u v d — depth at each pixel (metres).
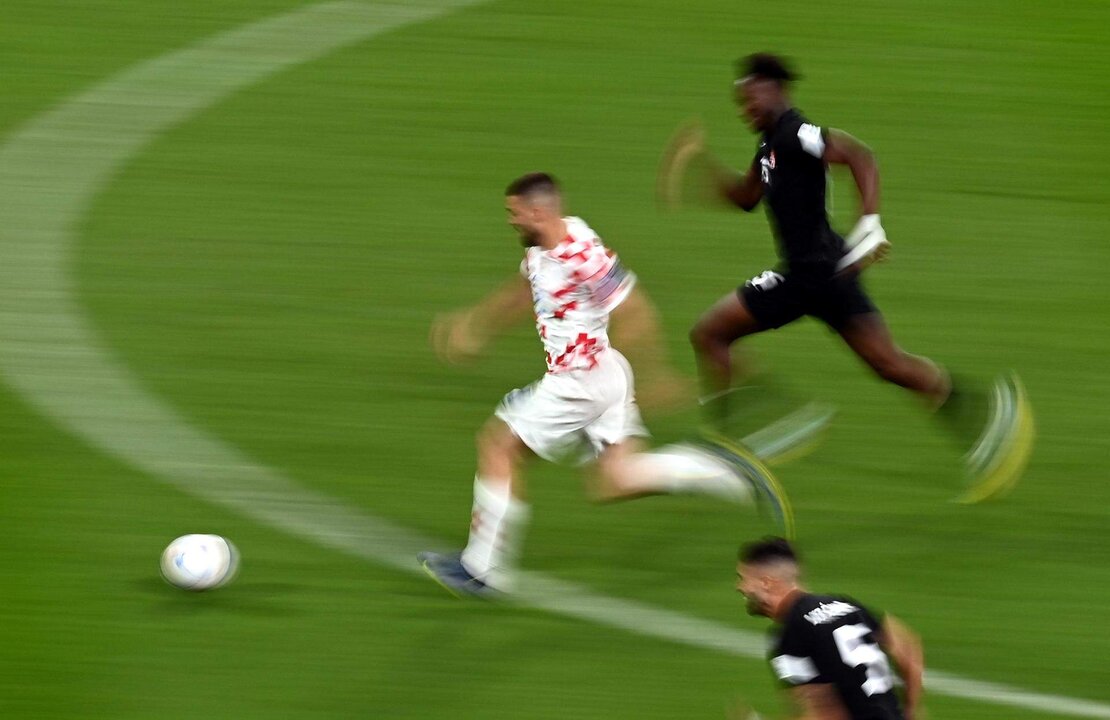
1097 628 27.89
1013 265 42.16
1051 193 46.19
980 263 42.22
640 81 53.22
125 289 40.16
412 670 26.23
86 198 44.97
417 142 48.94
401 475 32.38
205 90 52.16
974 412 31.44
